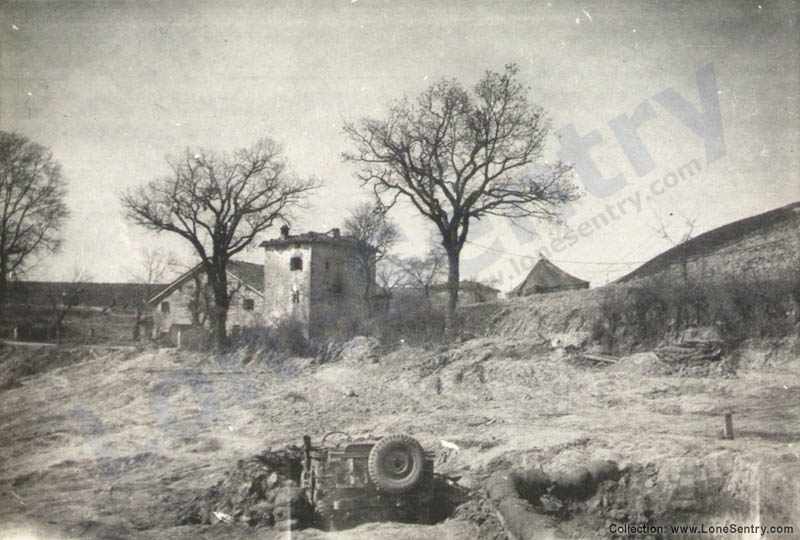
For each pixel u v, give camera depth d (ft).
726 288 96.94
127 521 43.70
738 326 93.40
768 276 96.73
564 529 42.50
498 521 40.65
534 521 37.45
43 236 135.44
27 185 127.44
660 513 44.37
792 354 86.58
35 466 66.90
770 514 41.55
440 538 37.78
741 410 68.95
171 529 41.11
